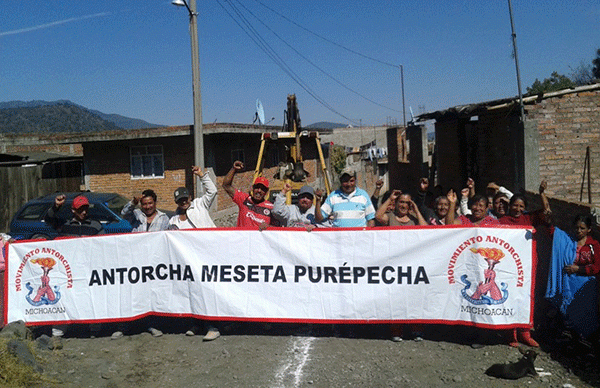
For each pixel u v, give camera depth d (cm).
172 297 721
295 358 633
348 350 653
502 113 1292
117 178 2098
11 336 664
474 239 654
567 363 604
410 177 2447
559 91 1156
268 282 699
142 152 2073
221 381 584
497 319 643
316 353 645
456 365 604
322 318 687
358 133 5509
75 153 3100
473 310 652
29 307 734
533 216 748
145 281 728
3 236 816
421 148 2255
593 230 719
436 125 1873
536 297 755
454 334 698
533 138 1138
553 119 1162
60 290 734
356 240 680
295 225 767
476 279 652
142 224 770
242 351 659
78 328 780
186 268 715
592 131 1167
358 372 593
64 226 796
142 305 726
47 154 2505
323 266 688
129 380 597
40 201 1259
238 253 704
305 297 691
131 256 728
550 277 659
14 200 1698
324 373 593
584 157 1168
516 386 554
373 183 3734
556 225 885
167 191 2067
